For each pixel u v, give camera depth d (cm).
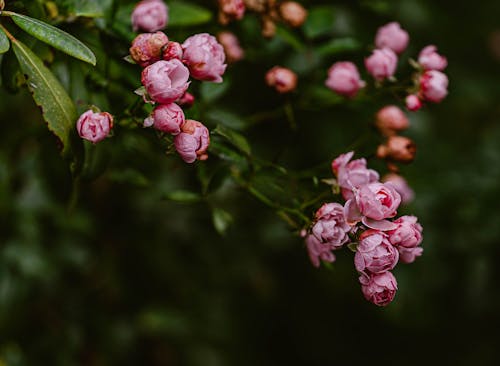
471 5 386
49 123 169
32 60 170
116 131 197
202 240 357
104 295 338
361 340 457
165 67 169
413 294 377
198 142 175
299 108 250
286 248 369
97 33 199
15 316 308
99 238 335
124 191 330
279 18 233
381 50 222
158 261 346
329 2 289
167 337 361
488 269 361
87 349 337
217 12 248
